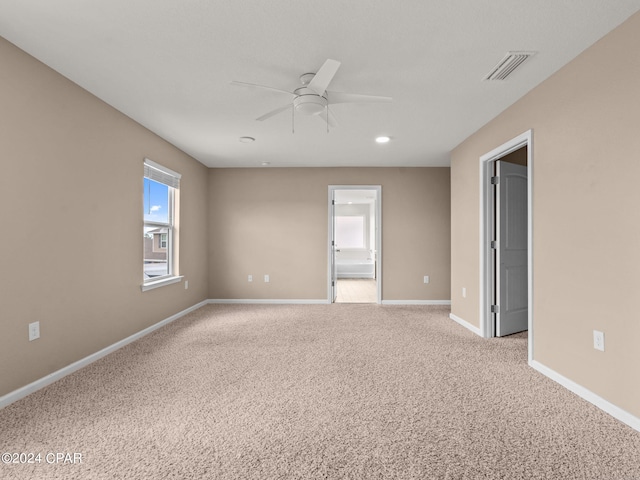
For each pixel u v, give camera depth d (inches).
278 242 236.2
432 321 181.9
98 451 68.1
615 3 73.6
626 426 77.8
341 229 432.1
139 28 82.7
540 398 91.7
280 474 61.7
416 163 224.7
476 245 159.2
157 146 164.1
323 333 157.8
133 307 144.4
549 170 105.9
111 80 108.8
